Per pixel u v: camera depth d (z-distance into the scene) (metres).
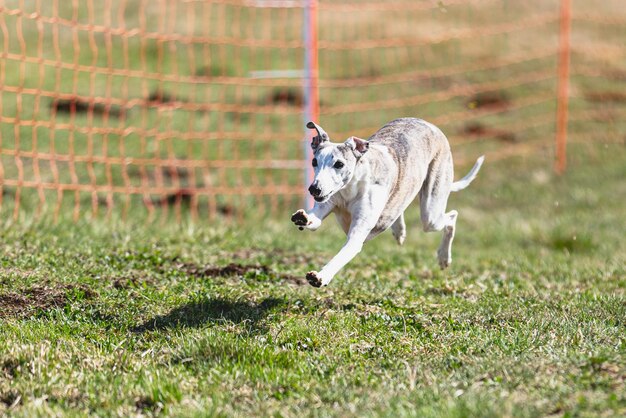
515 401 6.07
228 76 20.41
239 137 16.14
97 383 6.61
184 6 23.42
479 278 10.55
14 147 16.67
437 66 21.91
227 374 6.77
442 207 9.02
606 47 23.81
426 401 6.16
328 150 7.52
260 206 15.64
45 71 19.67
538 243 13.99
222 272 9.90
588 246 13.62
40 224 11.88
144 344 7.53
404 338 7.75
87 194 15.36
